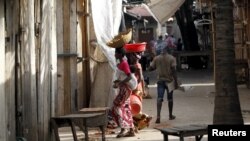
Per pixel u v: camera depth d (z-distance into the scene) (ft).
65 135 34.71
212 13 42.37
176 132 23.88
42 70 27.61
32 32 26.48
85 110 31.86
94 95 40.98
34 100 26.84
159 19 50.37
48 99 28.27
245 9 64.28
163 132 24.53
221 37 25.17
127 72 33.30
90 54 41.60
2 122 22.90
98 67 41.04
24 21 26.30
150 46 98.68
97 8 39.24
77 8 40.45
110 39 39.60
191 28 108.06
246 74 63.87
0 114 22.74
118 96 33.50
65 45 38.63
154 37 149.07
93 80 41.34
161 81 40.73
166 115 44.16
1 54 22.77
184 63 103.40
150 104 52.47
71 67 38.60
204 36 118.21
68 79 38.55
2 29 22.82
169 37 96.89
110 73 40.68
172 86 40.73
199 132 24.26
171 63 40.81
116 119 33.60
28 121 26.37
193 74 90.84
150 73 93.40
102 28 39.47
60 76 38.17
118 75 33.65
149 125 38.75
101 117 30.32
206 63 102.83
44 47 27.73
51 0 28.35
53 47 29.12
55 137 28.35
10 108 24.49
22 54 26.23
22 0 26.35
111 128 34.94
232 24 25.22
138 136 33.86
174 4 50.24
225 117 25.20
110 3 39.93
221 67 25.25
